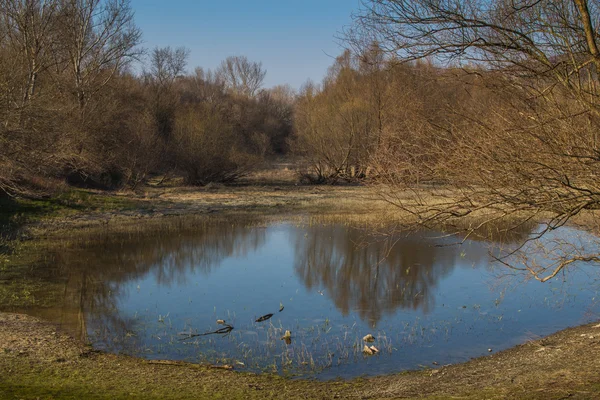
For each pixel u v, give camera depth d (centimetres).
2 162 1838
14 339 880
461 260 1540
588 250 1062
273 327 998
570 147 600
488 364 804
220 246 1795
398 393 686
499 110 657
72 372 744
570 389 637
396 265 1506
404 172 690
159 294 1230
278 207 2756
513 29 675
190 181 3812
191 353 867
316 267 1503
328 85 4056
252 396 677
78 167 2573
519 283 1287
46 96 2080
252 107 6388
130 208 2517
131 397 645
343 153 3806
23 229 1942
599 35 646
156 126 3734
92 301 1163
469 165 622
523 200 605
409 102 693
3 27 2366
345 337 948
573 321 1023
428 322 1031
